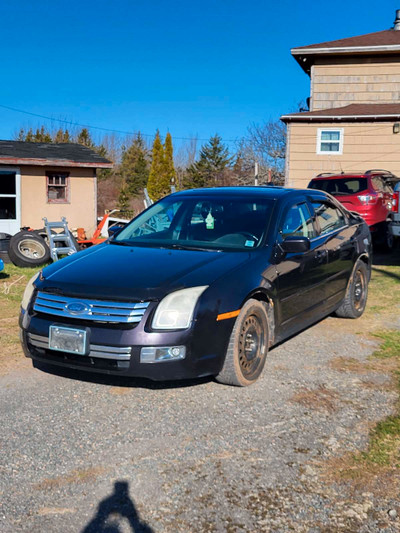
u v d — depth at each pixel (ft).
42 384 13.61
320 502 8.71
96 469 9.65
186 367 11.86
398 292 25.14
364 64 67.21
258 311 13.60
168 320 11.76
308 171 58.54
